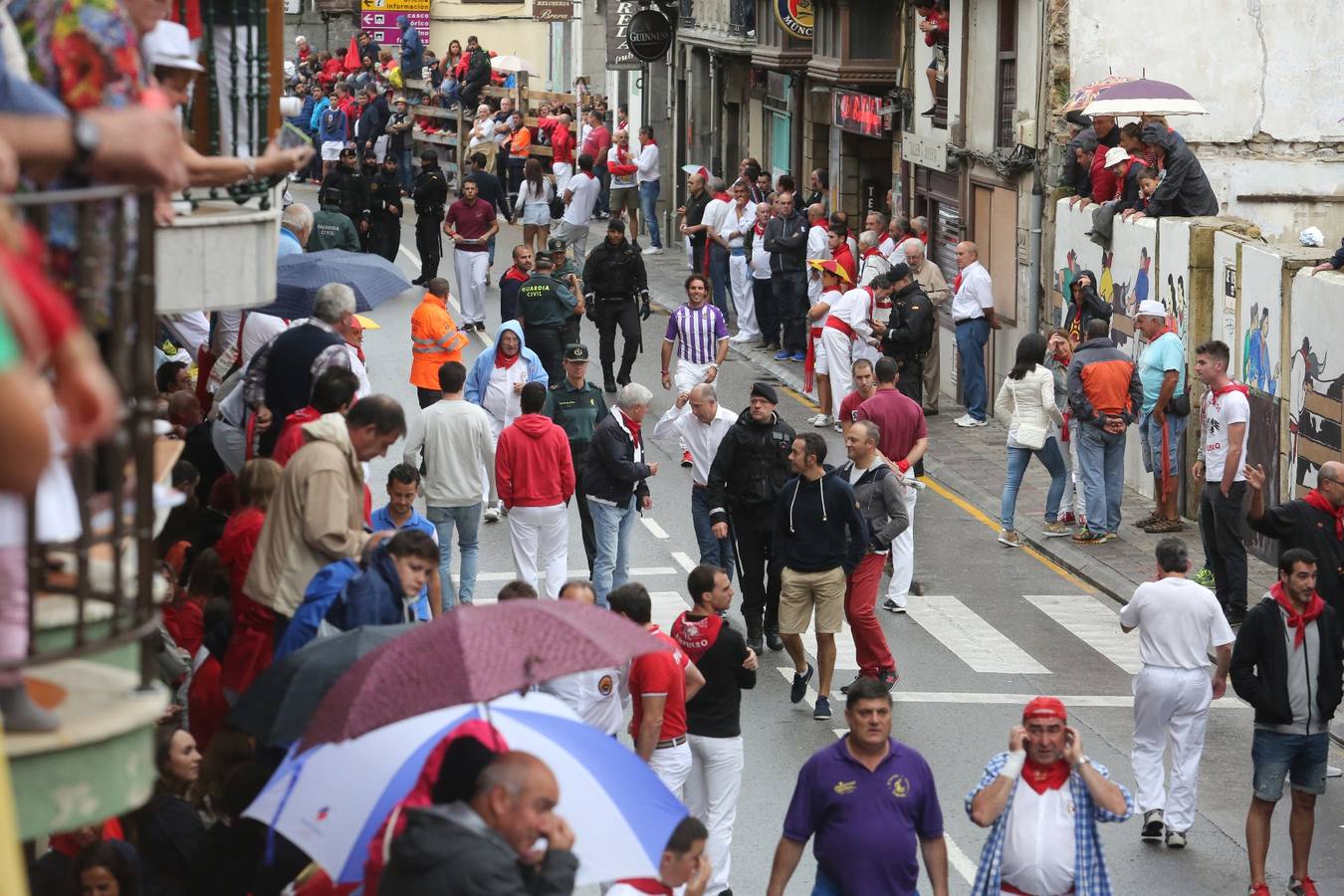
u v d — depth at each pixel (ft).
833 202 320.70
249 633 93.50
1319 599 105.29
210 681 98.22
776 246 277.64
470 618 64.59
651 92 424.87
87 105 48.26
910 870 86.74
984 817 85.61
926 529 193.88
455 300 317.01
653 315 318.86
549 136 441.27
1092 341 184.44
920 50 279.49
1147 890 108.17
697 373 210.18
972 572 177.37
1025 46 234.79
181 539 124.98
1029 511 198.90
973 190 257.75
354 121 481.87
